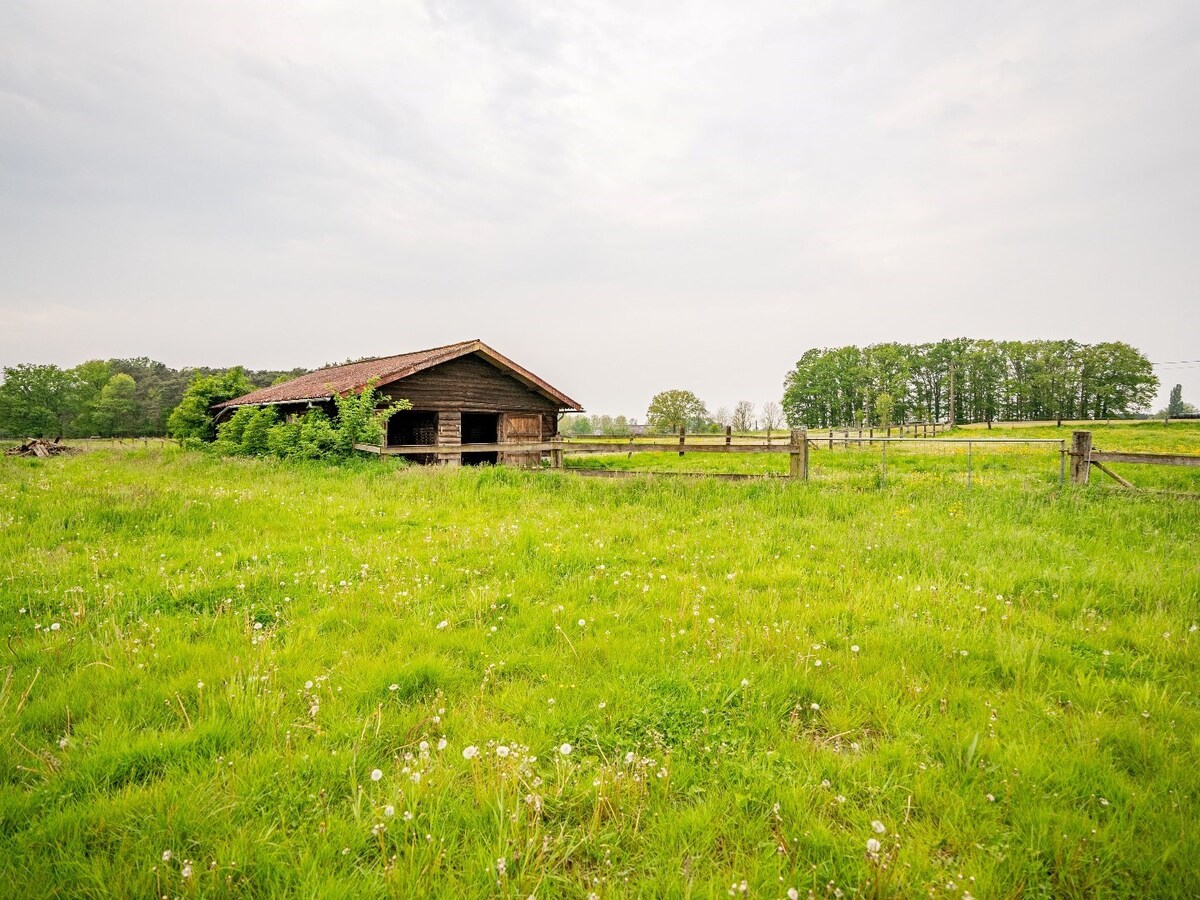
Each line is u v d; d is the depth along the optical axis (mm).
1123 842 2373
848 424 102625
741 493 10352
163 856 2139
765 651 4152
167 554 6434
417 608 4926
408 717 3281
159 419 78938
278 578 5684
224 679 3627
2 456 19047
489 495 10664
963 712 3408
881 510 9227
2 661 3803
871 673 3867
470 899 2131
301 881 2191
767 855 2328
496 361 19719
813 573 6168
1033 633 4469
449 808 2566
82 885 2125
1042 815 2510
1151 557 6531
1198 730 3176
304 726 3135
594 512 9180
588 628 4602
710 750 3018
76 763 2785
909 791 2707
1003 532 7727
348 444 15594
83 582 5363
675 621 4719
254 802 2586
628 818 2564
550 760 2957
